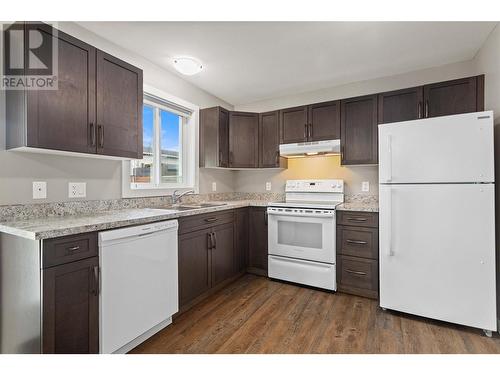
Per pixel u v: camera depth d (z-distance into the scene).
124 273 1.58
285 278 2.85
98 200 2.08
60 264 1.29
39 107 1.46
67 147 1.59
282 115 3.24
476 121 1.82
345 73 2.83
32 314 1.28
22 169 1.64
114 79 1.88
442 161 1.92
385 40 2.17
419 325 1.97
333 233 2.59
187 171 3.13
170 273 1.93
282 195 3.59
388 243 2.11
